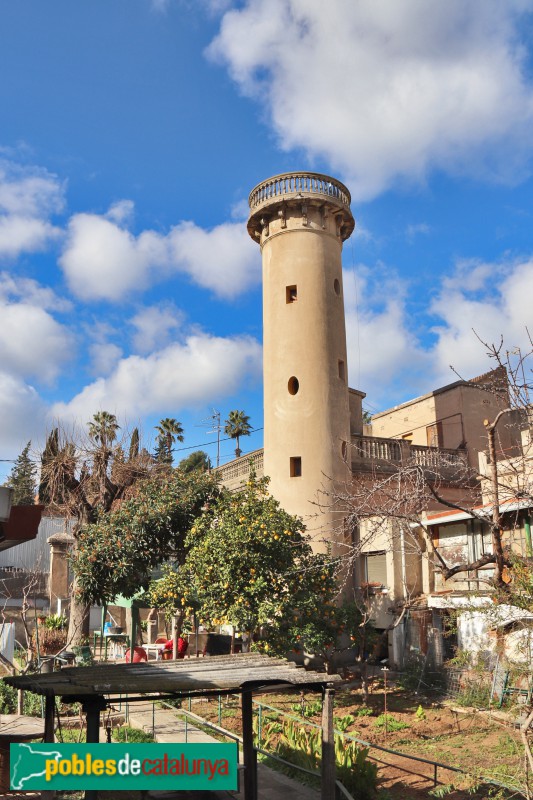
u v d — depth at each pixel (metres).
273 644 18.41
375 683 21.92
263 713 18.09
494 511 10.53
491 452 10.79
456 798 11.84
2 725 11.48
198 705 19.16
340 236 30.11
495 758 13.77
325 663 20.06
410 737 16.03
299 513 25.91
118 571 23.48
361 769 12.30
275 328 28.25
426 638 22.30
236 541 19.02
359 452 28.31
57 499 29.80
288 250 28.64
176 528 24.97
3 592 32.28
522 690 13.84
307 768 12.68
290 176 29.00
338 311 28.72
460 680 19.38
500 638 11.16
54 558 32.62
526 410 10.38
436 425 33.25
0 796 10.39
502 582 10.23
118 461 28.41
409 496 11.02
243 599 18.44
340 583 21.55
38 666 16.77
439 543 24.98
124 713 17.77
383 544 24.77
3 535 11.05
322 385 27.20
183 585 20.56
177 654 24.08
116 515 24.64
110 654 26.89
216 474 26.56
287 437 26.88
